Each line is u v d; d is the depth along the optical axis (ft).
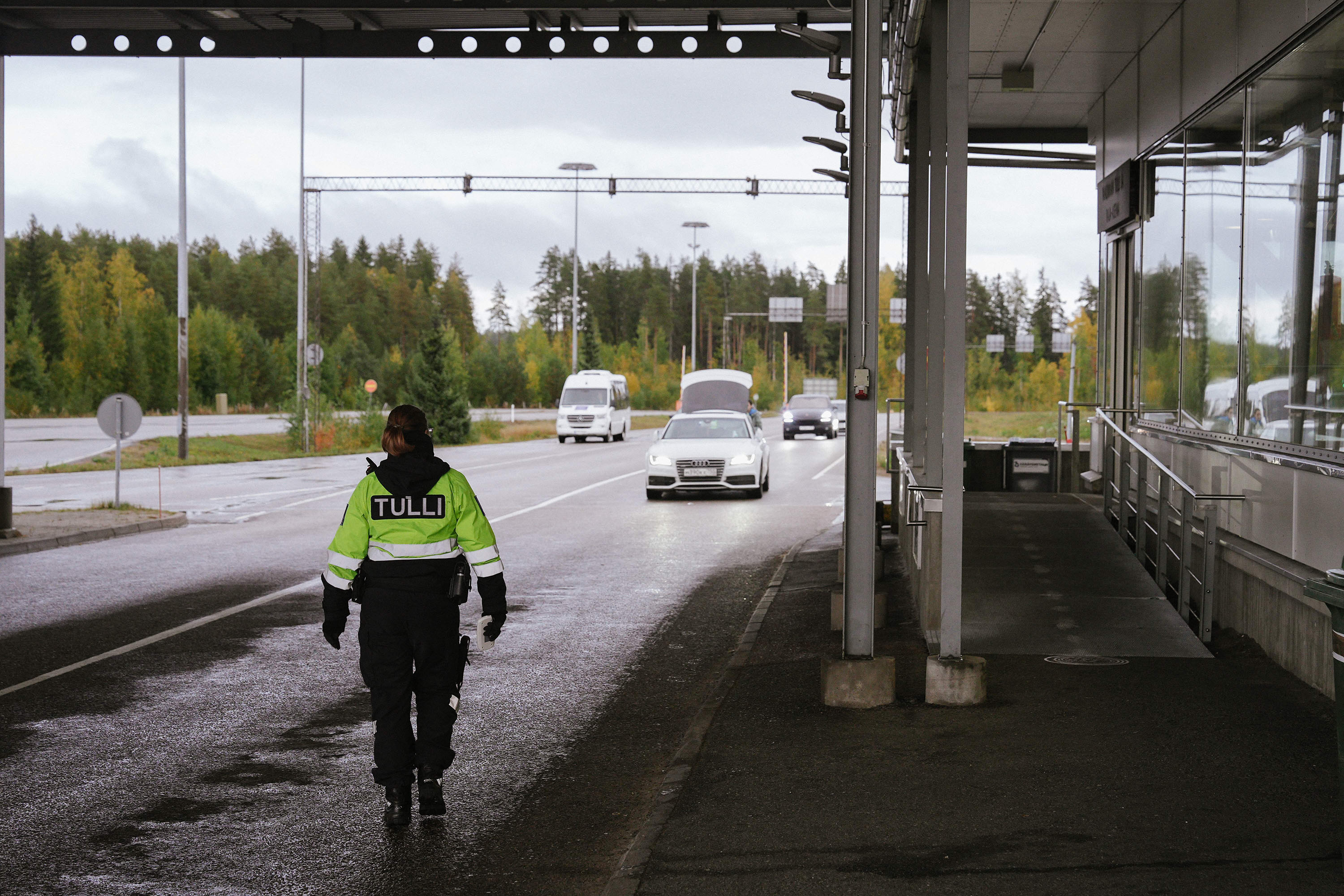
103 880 23.81
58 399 397.19
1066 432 177.78
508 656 45.73
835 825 24.59
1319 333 38.14
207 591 61.46
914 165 61.46
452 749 32.96
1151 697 34.40
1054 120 84.64
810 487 127.95
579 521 95.30
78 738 34.53
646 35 72.84
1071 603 45.29
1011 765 28.32
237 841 26.04
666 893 21.38
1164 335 60.29
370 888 23.32
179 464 174.40
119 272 652.89
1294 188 40.73
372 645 26.73
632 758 32.32
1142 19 58.29
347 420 227.61
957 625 34.12
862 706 34.40
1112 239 73.82
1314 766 27.89
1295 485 38.81
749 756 29.81
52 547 79.77
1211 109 51.60
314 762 32.19
